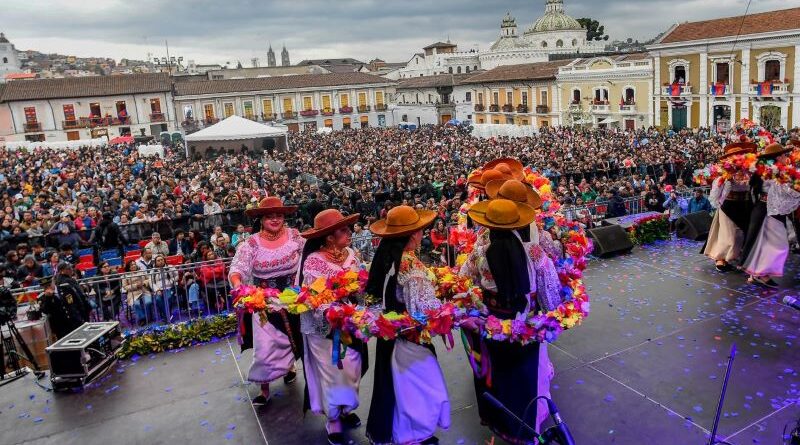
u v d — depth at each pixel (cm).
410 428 454
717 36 4072
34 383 623
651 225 1029
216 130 3328
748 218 817
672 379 561
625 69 4712
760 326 664
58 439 517
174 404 566
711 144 2717
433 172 2291
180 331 705
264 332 545
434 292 457
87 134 5878
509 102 5922
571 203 1491
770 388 538
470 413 523
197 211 1728
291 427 520
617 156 2478
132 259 1165
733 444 463
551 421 494
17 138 5697
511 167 638
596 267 902
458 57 8900
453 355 635
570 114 5128
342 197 1794
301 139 4562
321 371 490
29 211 1698
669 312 714
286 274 571
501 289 454
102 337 640
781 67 3784
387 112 7125
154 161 3089
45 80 5938
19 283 1062
